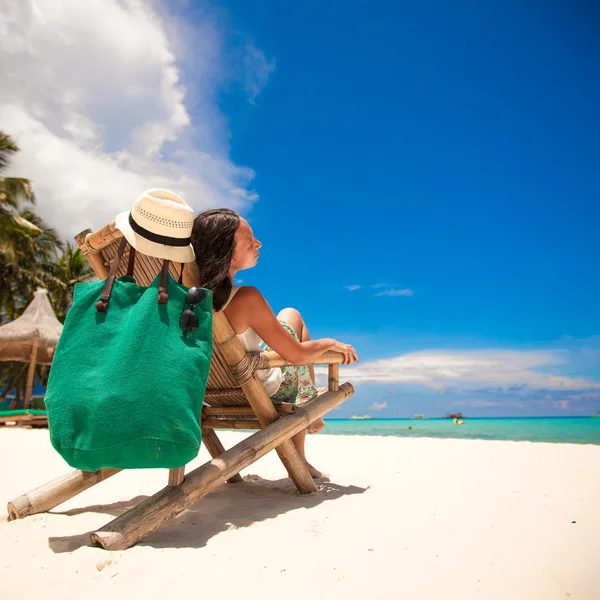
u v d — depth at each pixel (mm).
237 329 2145
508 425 38562
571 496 2527
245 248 2035
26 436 7836
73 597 1299
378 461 4102
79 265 27797
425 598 1311
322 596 1318
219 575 1446
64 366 1518
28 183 21250
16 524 1979
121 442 1431
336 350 2520
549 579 1434
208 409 2717
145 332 1521
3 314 25375
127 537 1667
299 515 2135
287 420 2334
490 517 2096
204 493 1919
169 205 1737
